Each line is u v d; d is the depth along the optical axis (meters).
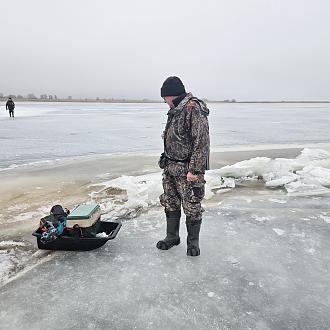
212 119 32.75
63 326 2.42
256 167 6.98
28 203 5.25
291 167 7.53
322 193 5.73
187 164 3.18
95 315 2.54
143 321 2.47
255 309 2.61
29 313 2.56
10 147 11.92
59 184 6.45
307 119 33.75
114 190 5.82
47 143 13.14
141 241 3.78
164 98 3.21
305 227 4.21
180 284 2.94
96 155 10.25
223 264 3.28
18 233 4.06
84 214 3.52
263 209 4.91
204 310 2.60
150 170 7.84
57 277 3.04
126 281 2.98
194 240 3.42
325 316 2.54
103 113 41.81
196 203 3.27
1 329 2.38
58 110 49.78
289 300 2.73
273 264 3.29
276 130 20.39
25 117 29.89
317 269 3.21
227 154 10.37
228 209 4.88
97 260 3.35
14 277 3.04
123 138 15.21
